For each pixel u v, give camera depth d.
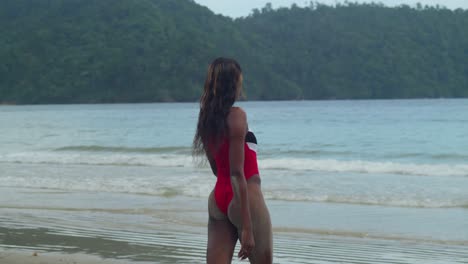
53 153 22.88
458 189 12.69
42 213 10.30
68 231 8.67
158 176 15.16
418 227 8.97
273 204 11.14
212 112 3.96
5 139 30.34
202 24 127.75
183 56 112.56
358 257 7.14
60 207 10.92
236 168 3.88
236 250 7.42
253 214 3.91
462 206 10.80
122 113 63.66
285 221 9.48
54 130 37.28
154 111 67.81
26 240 8.05
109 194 12.52
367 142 26.50
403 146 24.52
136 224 9.20
